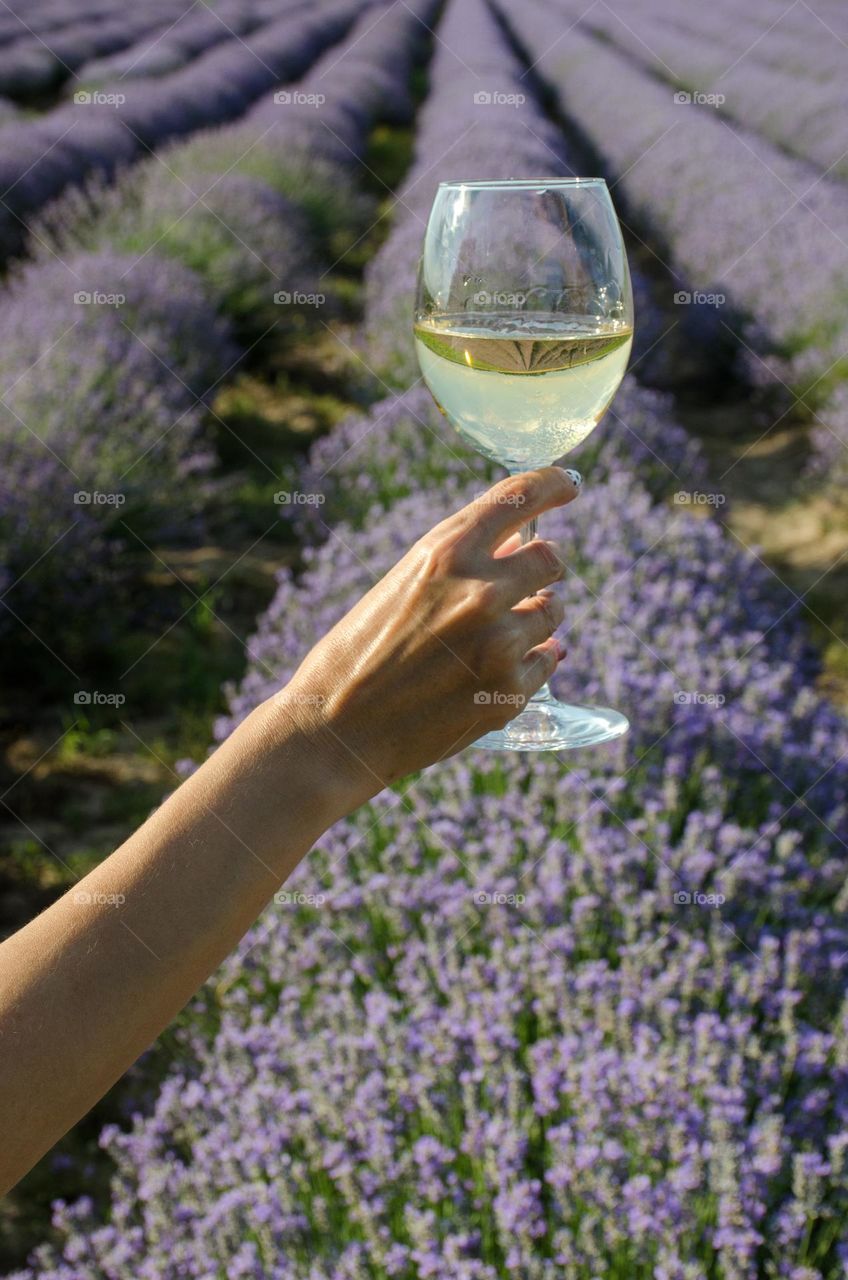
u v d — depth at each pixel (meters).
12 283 7.35
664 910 2.22
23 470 4.70
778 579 4.90
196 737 4.11
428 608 0.67
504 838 2.31
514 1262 1.61
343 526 4.38
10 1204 2.41
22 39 22.73
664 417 6.02
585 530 3.85
